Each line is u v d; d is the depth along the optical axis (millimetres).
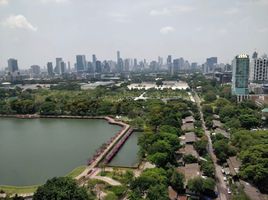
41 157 193875
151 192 113812
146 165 171125
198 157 169375
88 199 113750
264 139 175250
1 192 138250
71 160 187625
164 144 165375
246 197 119812
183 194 131375
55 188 104688
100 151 198250
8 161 186625
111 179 150375
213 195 131250
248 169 137500
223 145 176625
